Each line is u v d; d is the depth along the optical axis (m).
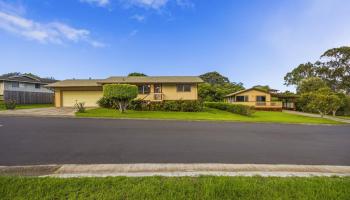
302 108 35.22
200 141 8.00
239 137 9.12
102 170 4.61
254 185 3.64
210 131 10.55
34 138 7.90
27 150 6.20
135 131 9.93
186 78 26.94
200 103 23.36
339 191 3.51
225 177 4.04
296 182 3.83
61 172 4.42
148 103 22.56
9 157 5.49
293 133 10.94
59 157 5.57
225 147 7.14
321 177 4.21
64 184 3.52
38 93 31.61
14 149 6.30
